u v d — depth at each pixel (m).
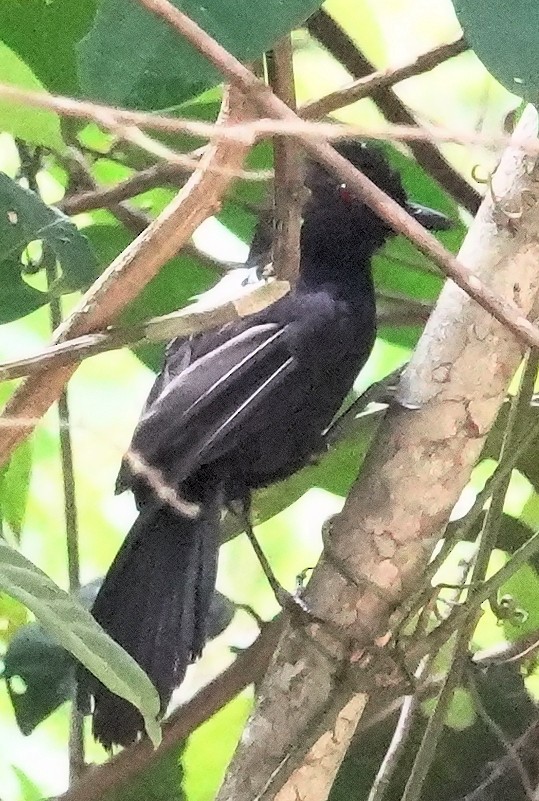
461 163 3.24
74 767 3.07
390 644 2.44
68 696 3.13
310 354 3.24
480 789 3.00
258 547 3.41
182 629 3.23
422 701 2.94
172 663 3.19
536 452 3.12
